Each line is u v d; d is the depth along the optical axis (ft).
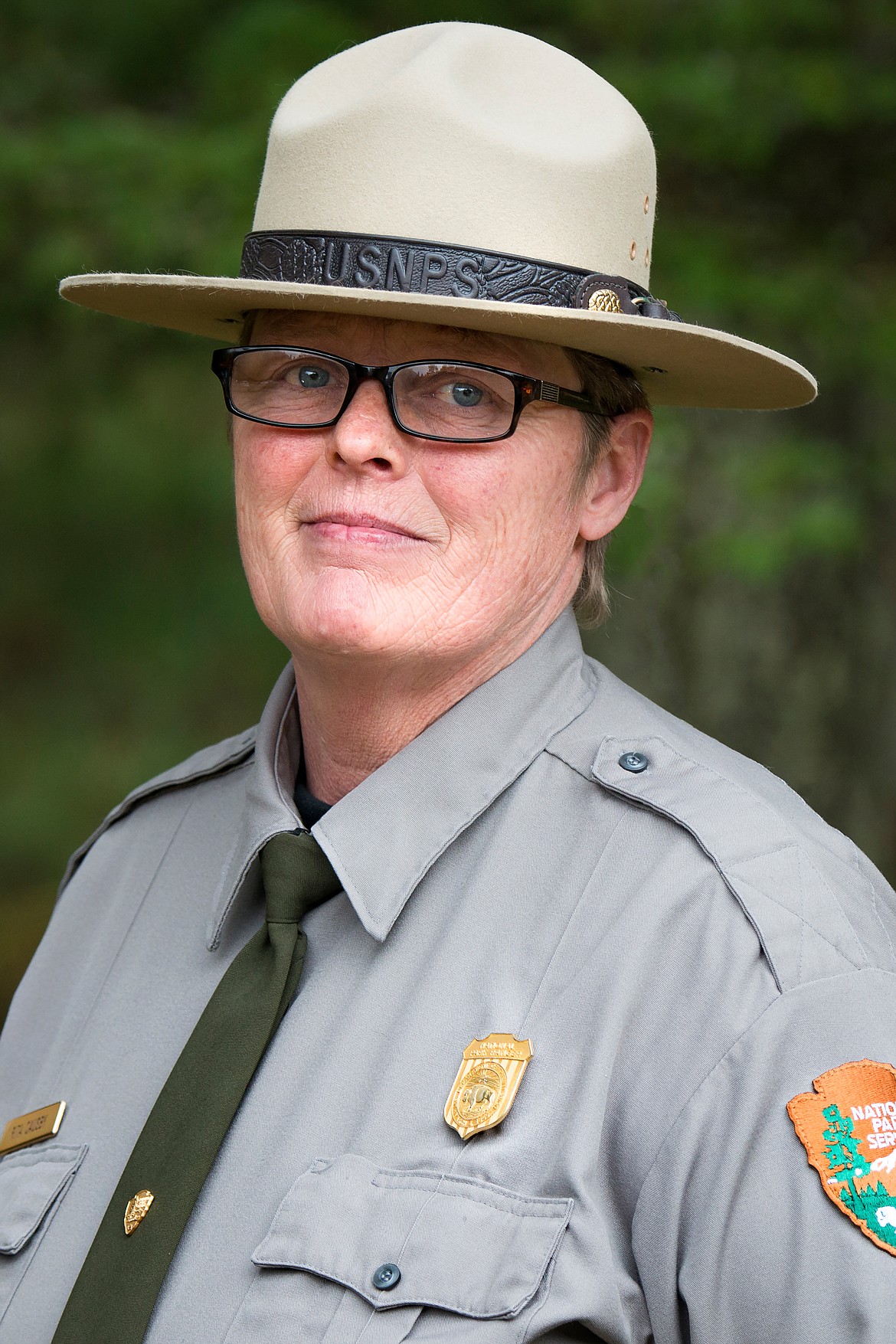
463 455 7.54
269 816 8.26
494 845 7.70
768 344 20.24
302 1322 6.72
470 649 7.78
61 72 22.97
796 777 21.22
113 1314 7.03
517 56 7.87
